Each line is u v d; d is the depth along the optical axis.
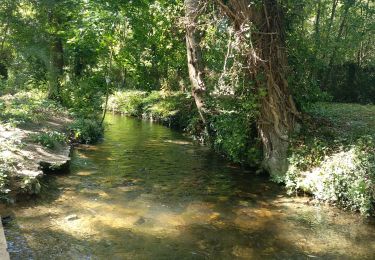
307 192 8.02
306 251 5.57
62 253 5.19
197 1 10.59
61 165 8.91
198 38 12.11
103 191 7.93
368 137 8.33
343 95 20.39
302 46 10.12
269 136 9.27
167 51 17.69
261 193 8.17
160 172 9.71
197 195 7.97
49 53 17.52
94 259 5.09
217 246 5.65
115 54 16.80
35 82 18.12
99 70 17.42
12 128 10.43
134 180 8.88
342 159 7.58
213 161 11.01
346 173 7.34
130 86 26.53
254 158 9.87
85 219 6.39
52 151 9.67
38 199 7.10
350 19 18.61
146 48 17.41
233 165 10.56
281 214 6.99
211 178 9.24
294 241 5.90
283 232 6.21
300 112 9.94
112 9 13.43
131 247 5.50
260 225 6.48
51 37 17.48
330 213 7.09
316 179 7.70
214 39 10.48
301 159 8.39
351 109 15.42
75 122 13.53
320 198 7.68
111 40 14.66
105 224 6.24
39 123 12.21
